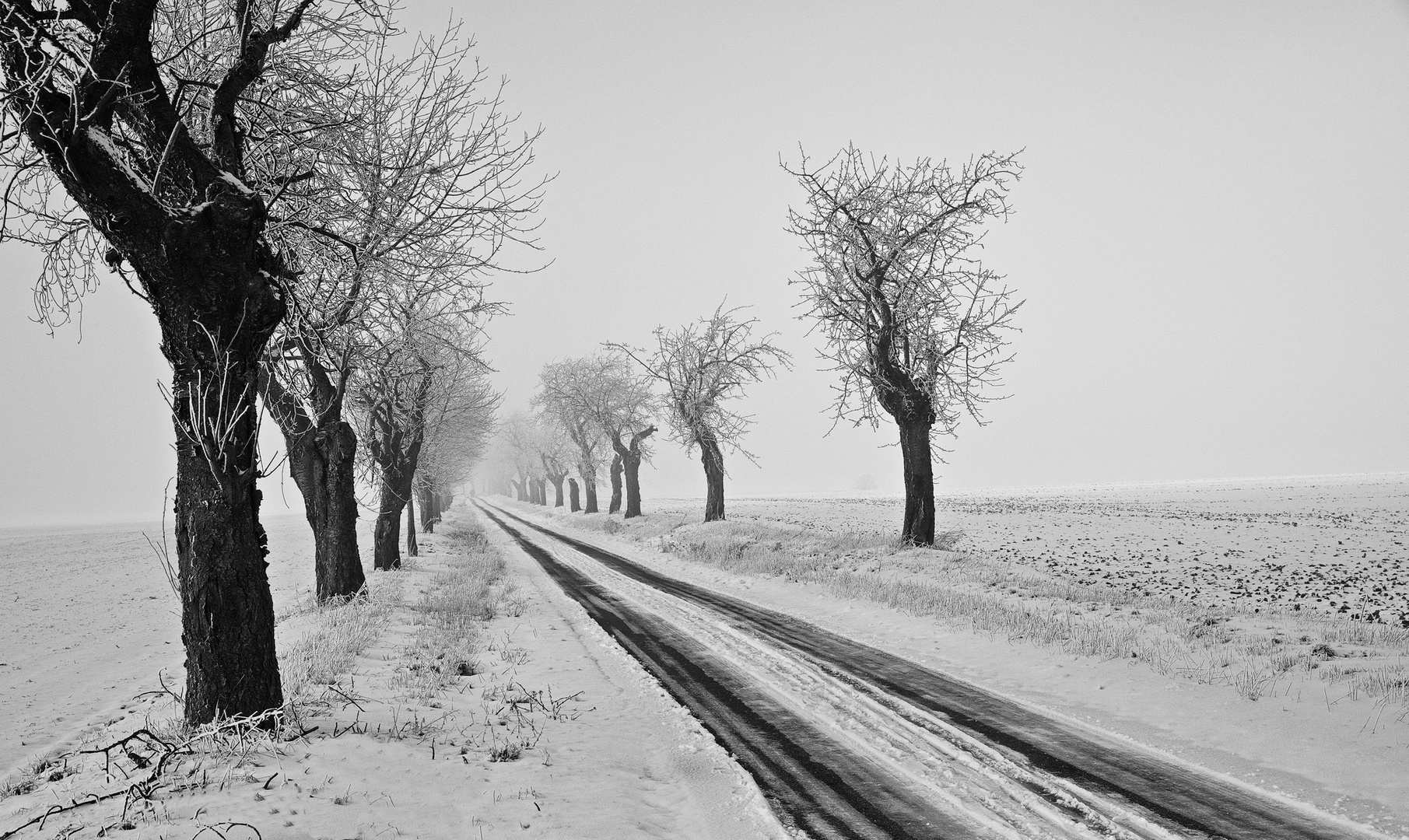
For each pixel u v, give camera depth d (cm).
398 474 2584
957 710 834
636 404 5106
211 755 593
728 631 1362
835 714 825
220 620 655
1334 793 574
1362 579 1972
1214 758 663
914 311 2288
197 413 640
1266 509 4722
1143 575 2123
